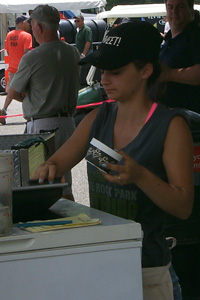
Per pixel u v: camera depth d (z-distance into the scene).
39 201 2.08
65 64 5.07
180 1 4.52
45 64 4.99
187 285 3.59
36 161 3.32
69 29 17.98
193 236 3.50
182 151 2.17
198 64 4.14
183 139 2.18
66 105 5.12
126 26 2.24
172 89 4.36
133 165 2.01
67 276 1.83
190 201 2.13
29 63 4.98
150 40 2.25
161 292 2.23
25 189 2.00
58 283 1.82
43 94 5.04
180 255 3.55
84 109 10.64
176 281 2.41
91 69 11.23
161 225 2.28
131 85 2.24
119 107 2.33
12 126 12.28
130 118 2.28
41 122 5.06
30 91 5.11
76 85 5.23
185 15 4.55
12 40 13.07
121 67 2.22
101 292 1.86
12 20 18.52
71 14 21.58
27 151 3.17
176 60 4.56
